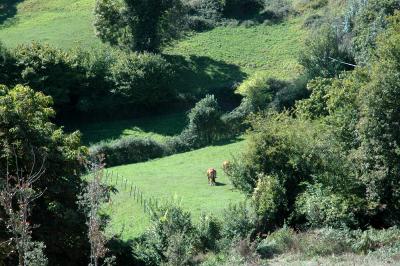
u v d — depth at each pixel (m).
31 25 161.12
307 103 80.44
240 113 118.19
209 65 143.75
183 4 151.88
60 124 123.31
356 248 47.50
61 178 55.62
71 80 123.12
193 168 99.25
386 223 57.62
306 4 162.62
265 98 119.56
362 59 102.19
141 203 76.62
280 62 143.38
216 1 166.25
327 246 48.22
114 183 88.31
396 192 56.62
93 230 24.73
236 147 109.38
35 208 53.31
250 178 64.69
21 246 23.81
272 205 59.16
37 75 119.00
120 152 106.81
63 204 54.97
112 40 145.25
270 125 65.19
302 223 59.72
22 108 55.25
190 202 76.69
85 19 162.62
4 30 158.62
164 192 83.31
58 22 162.00
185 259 49.84
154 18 140.62
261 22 161.50
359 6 118.88
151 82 125.88
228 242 54.78
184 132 113.38
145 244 55.69
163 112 129.38
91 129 121.94
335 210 56.00
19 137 53.06
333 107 65.06
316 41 121.75
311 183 62.00
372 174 57.06
